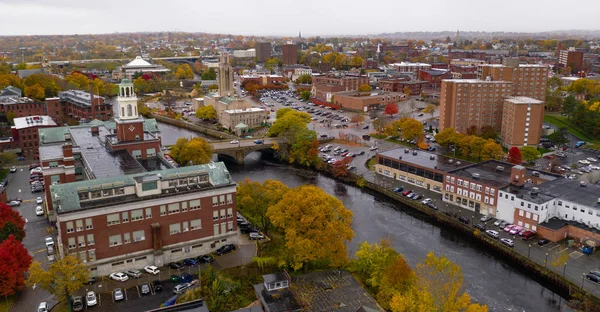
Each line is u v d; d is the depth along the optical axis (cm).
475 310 9162
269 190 14675
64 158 15388
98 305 10950
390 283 10894
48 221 15975
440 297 9738
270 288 10419
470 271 13688
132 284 11869
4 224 13112
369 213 18075
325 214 12194
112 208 12019
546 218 15588
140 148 16875
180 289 11456
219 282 11512
